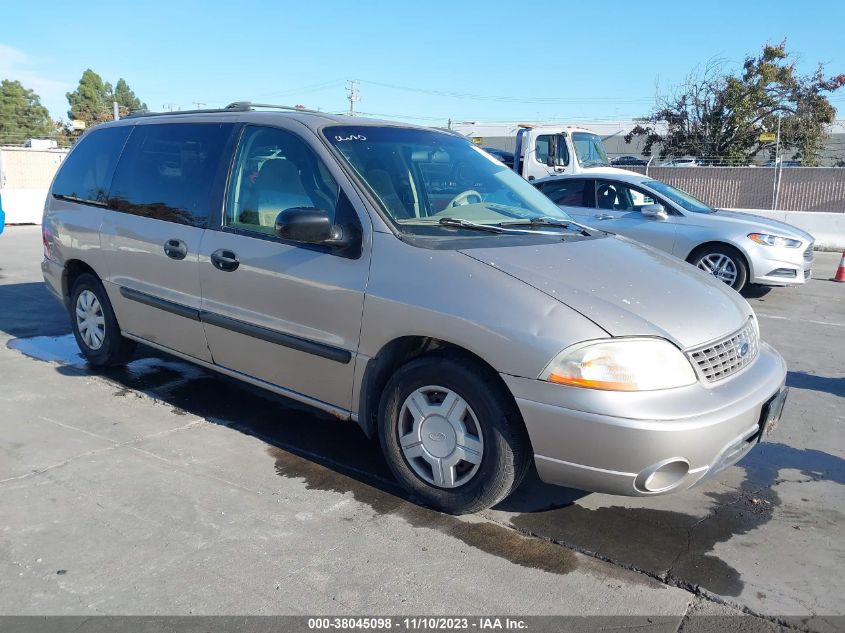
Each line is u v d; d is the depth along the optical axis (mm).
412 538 3297
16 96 53719
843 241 15008
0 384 5211
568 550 3244
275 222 3773
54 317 7371
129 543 3184
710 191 20312
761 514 3643
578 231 4172
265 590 2885
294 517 3451
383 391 3625
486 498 3336
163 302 4629
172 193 4668
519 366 3080
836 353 6746
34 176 22375
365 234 3631
